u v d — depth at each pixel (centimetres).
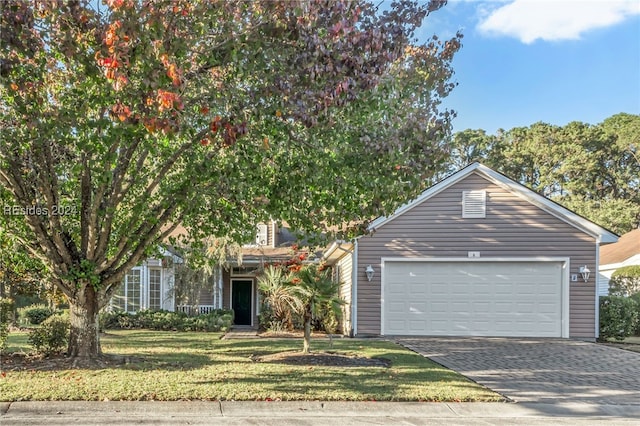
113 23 574
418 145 721
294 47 623
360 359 1033
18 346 1126
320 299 1073
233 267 2145
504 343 1394
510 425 619
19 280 1524
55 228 869
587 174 4238
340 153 729
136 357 995
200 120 734
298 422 609
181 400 664
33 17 585
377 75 638
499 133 4647
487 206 1561
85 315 934
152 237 905
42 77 678
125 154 866
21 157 812
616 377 896
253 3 625
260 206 792
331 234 874
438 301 1552
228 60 657
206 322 1738
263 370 867
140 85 625
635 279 1941
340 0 601
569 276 1528
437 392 726
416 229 1567
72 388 697
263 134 694
